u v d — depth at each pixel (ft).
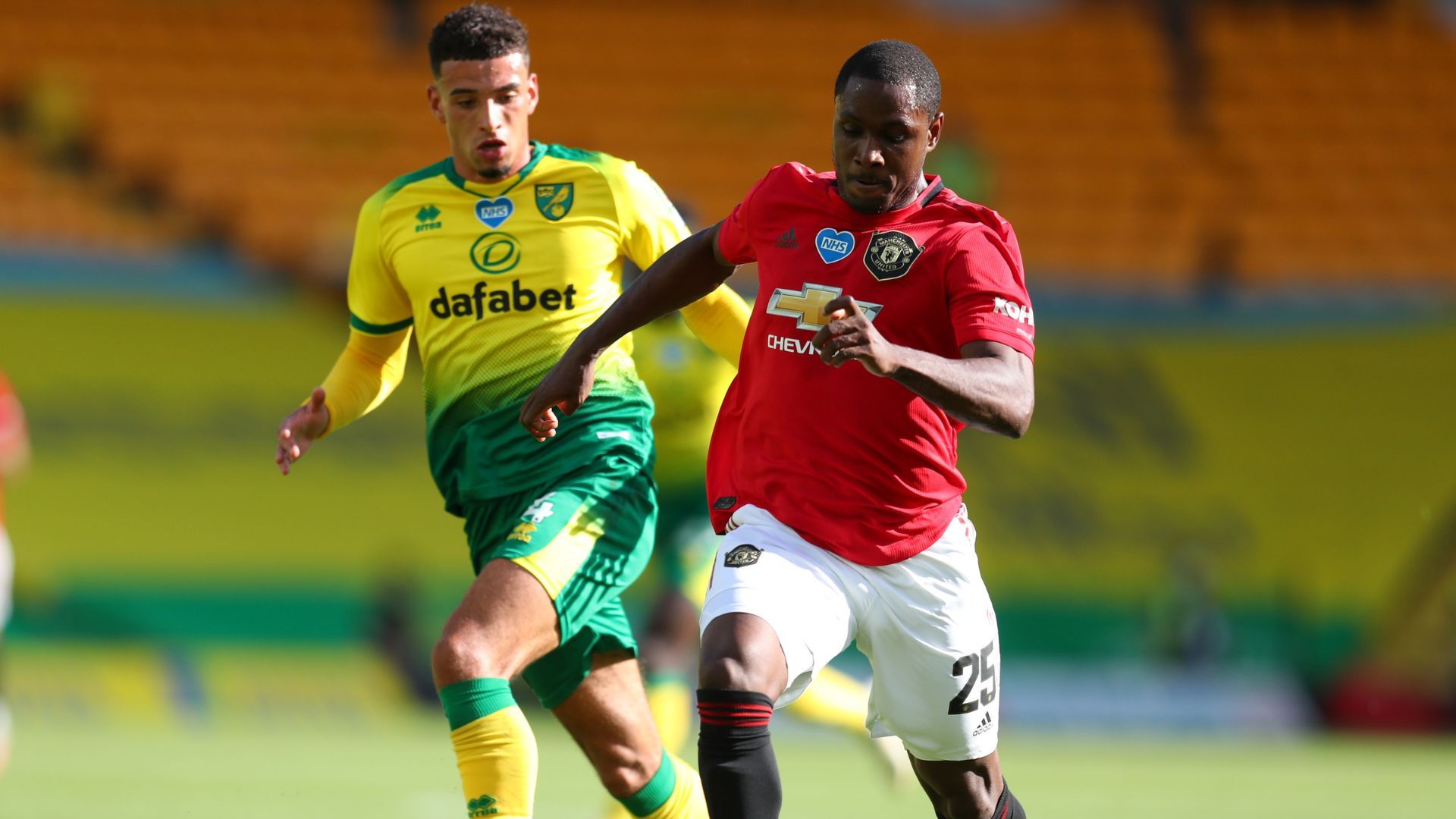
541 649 56.39
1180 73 271.69
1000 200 243.81
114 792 103.35
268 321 197.06
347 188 221.25
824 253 52.03
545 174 61.62
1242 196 249.14
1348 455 212.84
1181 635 200.34
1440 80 276.62
